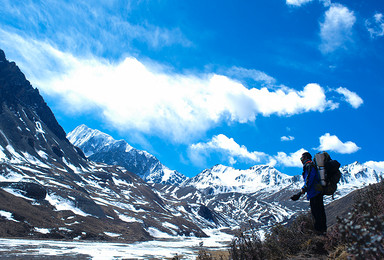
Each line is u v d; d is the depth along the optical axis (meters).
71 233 71.12
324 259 4.12
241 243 5.35
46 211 80.88
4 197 75.44
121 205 136.38
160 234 111.75
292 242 5.15
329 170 4.37
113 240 77.31
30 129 176.00
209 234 152.62
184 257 34.97
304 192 4.76
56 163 158.25
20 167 115.44
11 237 55.59
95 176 181.75
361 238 1.86
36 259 23.22
